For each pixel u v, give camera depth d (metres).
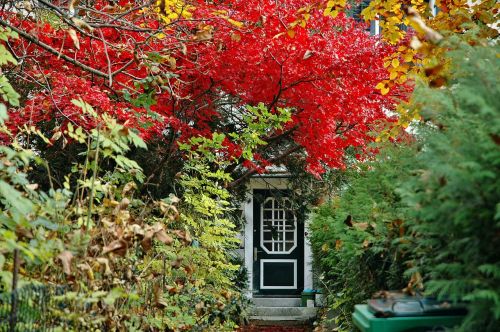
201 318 9.35
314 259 16.17
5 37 7.06
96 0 9.98
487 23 8.12
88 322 5.36
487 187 3.44
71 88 8.68
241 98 11.91
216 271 10.17
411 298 4.39
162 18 9.01
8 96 6.26
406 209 4.70
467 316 3.66
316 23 11.39
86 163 5.90
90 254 5.76
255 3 10.52
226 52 10.55
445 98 3.99
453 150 3.59
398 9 8.90
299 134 12.23
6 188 4.37
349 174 11.88
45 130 11.09
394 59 8.91
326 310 12.63
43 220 4.96
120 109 8.82
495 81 3.69
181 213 9.02
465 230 3.60
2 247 4.72
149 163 11.88
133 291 6.71
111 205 6.01
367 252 6.42
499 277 3.50
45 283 5.24
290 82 11.08
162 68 8.84
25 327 4.45
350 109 11.40
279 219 20.33
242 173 14.95
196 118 12.08
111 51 9.66
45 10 8.99
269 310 18.69
